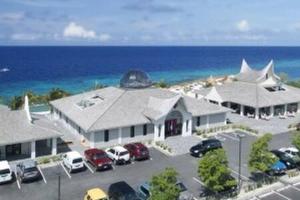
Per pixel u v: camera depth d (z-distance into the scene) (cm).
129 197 3838
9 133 5169
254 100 7862
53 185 4391
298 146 5047
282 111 8200
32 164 4591
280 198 4138
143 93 6788
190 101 7012
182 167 5009
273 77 8719
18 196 4088
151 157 5406
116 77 19775
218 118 7062
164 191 3431
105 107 6197
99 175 4709
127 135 5984
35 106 8681
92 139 5700
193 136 6438
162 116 6059
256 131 6694
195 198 4072
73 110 6631
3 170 4397
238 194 4206
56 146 5444
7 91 15062
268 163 4425
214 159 3934
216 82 13712
